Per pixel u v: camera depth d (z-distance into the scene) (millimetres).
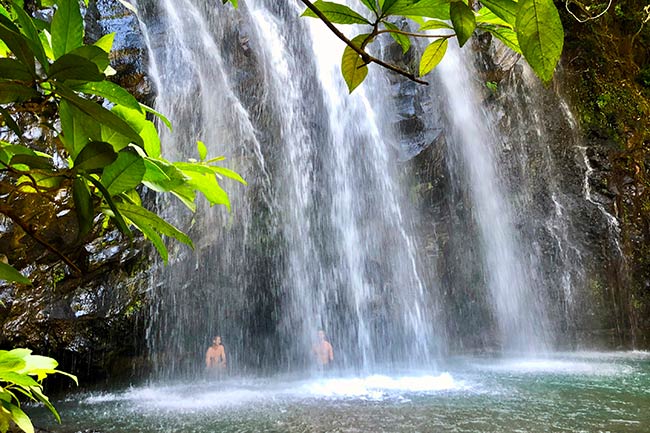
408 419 6496
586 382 9258
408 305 14898
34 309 9445
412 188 14469
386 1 917
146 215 1032
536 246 15734
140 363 11305
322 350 12914
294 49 13797
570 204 15844
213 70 11977
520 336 15352
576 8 16766
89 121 826
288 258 13578
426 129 13844
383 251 14688
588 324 15195
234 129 12328
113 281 10586
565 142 16094
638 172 16047
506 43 939
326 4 947
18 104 863
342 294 14367
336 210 14258
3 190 895
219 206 12062
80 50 830
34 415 7551
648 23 17547
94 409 7938
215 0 12344
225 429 6305
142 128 1068
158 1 11242
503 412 6816
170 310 11570
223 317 12766
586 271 15391
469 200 15109
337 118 14352
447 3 898
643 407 7039
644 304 15359
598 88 16688
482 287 15578
